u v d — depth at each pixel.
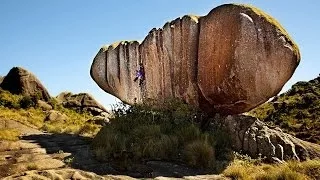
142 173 10.32
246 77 13.31
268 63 12.85
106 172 10.29
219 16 13.98
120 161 11.35
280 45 12.60
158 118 14.74
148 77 16.83
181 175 10.23
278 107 32.53
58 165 10.95
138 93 17.30
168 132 13.59
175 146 12.43
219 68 13.98
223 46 13.80
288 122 27.61
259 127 13.72
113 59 18.41
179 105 14.78
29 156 12.21
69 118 29.66
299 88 36.38
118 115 15.56
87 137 16.64
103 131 13.89
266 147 12.83
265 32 12.91
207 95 14.62
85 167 10.75
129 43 17.86
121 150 12.11
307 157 13.03
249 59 13.16
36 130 21.44
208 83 14.44
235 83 13.61
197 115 14.83
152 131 13.10
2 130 17.05
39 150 13.30
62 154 12.51
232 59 13.54
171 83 15.89
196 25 15.03
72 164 11.04
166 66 16.09
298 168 10.87
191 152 11.60
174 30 15.78
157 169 10.70
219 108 14.68
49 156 12.25
